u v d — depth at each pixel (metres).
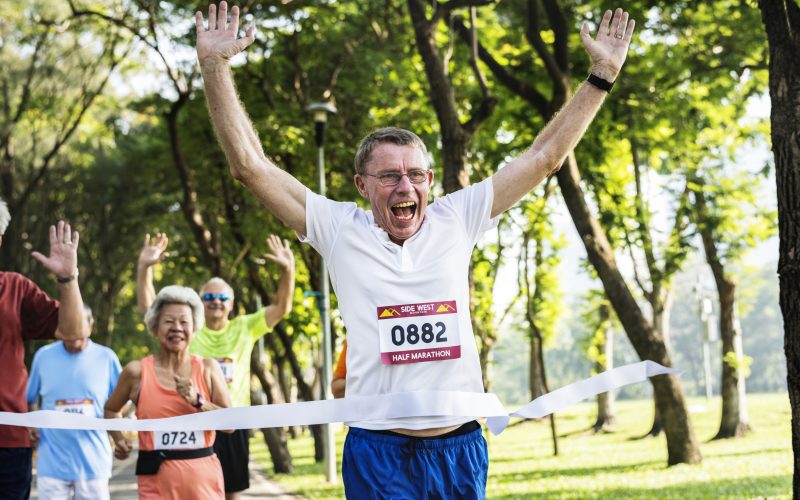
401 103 20.31
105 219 31.89
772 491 11.60
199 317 6.07
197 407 5.78
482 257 19.62
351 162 21.16
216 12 3.38
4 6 25.56
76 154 31.98
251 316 8.22
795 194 5.93
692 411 39.34
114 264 33.50
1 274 5.07
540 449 24.52
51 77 26.66
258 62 21.86
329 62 20.92
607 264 15.24
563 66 14.52
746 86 16.88
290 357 22.98
